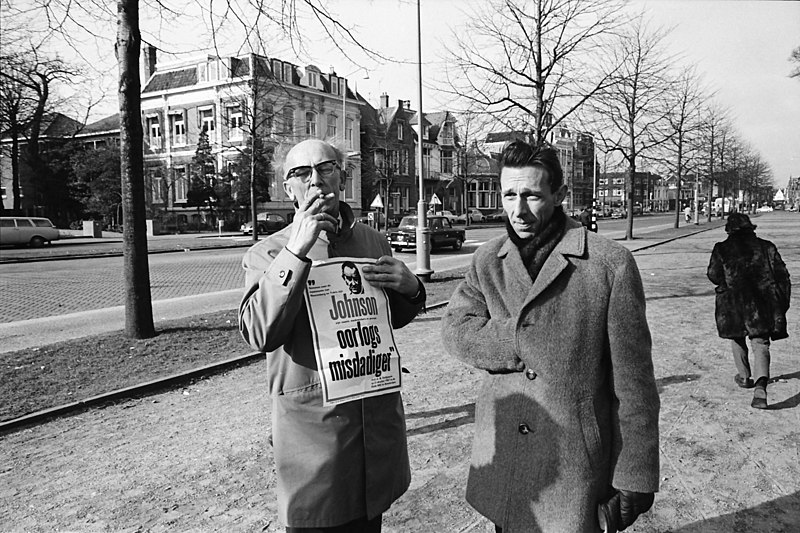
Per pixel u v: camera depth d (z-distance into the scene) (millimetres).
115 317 9484
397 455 2074
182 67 41969
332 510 1877
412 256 21500
